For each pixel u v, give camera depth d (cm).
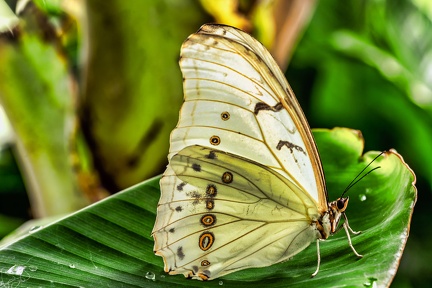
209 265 57
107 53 63
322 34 86
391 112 84
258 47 56
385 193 59
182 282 57
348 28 91
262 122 57
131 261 58
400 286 80
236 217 57
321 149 61
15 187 79
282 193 57
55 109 64
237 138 57
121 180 64
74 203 64
